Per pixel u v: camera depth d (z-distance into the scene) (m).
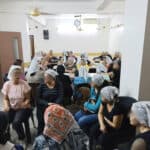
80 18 9.48
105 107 2.14
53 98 2.77
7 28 6.38
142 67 1.92
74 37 10.18
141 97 1.99
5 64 5.72
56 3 6.59
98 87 2.61
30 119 3.21
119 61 4.21
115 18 8.37
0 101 4.20
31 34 9.27
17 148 1.20
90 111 2.56
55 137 1.26
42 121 2.62
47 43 10.30
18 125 2.46
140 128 1.41
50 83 2.78
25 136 2.57
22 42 6.56
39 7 6.51
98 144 2.03
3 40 5.64
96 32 10.05
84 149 1.29
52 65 6.13
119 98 2.06
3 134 1.15
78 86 3.69
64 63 5.93
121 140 1.96
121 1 5.49
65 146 1.25
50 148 1.23
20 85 2.59
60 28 10.13
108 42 10.12
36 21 9.05
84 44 10.25
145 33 1.85
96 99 2.58
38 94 2.78
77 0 6.24
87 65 5.59
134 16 2.10
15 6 6.27
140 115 1.35
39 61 5.02
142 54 1.90
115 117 1.96
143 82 1.96
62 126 1.28
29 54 7.02
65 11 6.72
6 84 2.58
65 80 3.31
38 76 3.13
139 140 1.23
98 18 9.75
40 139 1.28
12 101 2.55
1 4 6.13
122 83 2.49
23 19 6.46
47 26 10.11
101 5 5.87
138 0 1.98
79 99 3.43
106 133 2.03
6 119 1.19
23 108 2.55
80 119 2.37
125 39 2.39
